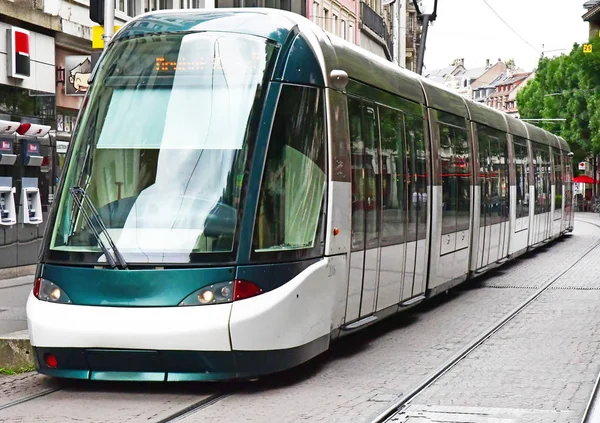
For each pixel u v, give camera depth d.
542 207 29.67
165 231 9.27
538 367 10.78
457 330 13.81
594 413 8.44
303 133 10.04
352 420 8.17
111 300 9.13
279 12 10.56
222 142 9.52
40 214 20.89
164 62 9.92
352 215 11.18
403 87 13.96
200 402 8.95
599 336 13.12
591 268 25.00
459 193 17.41
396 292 13.16
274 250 9.47
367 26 57.69
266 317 9.20
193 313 9.02
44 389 9.62
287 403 8.91
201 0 31.69
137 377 9.19
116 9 24.12
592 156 83.81
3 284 18.66
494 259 21.27
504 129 23.09
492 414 8.42
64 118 22.70
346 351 12.04
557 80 81.50
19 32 20.17
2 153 19.61
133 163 9.56
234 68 9.80
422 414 8.44
